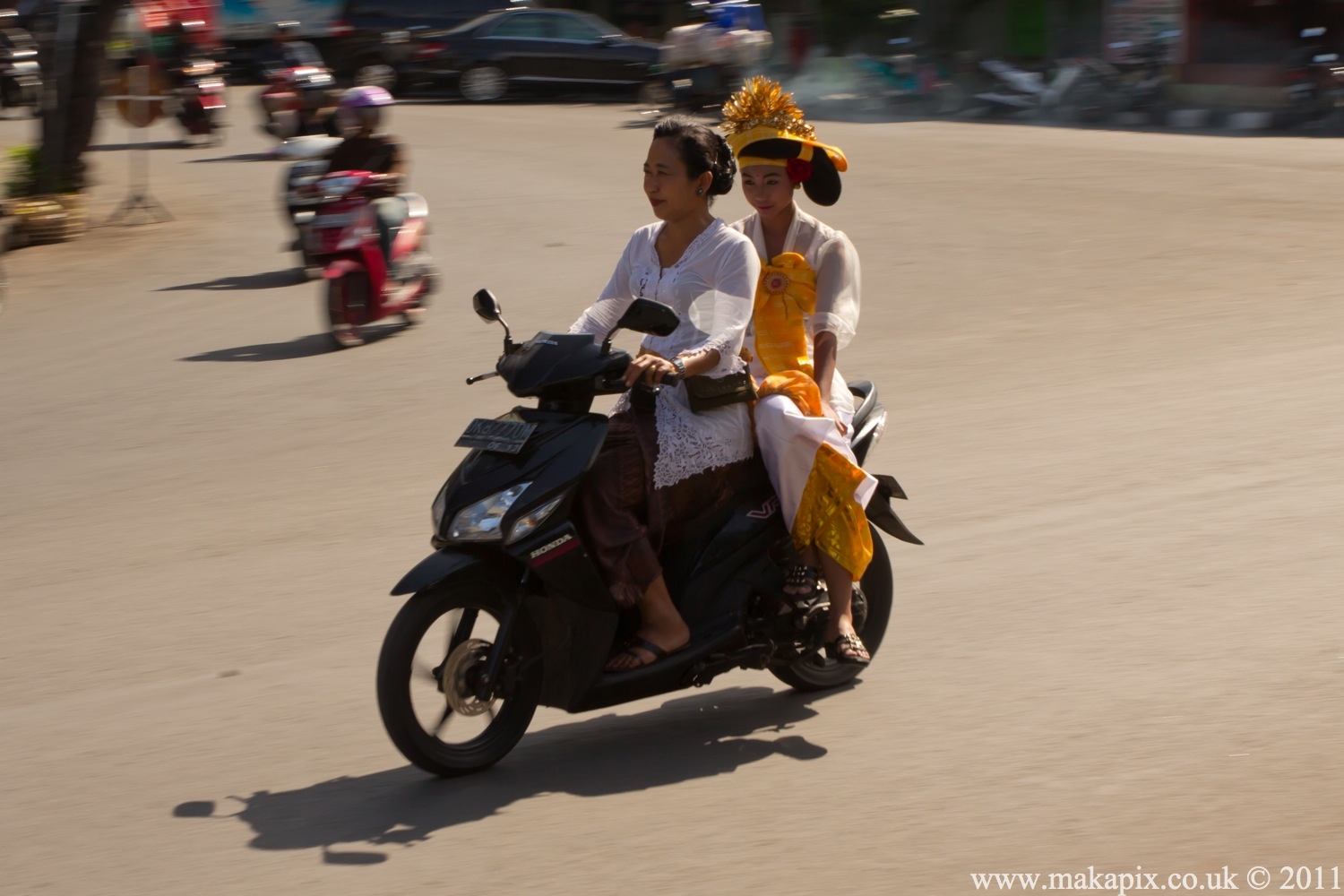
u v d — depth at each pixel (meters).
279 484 12.30
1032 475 11.66
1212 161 32.25
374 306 17.81
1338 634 8.25
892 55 49.53
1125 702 7.48
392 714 6.71
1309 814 6.24
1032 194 27.62
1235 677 7.72
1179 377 14.67
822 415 7.53
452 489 6.91
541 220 25.73
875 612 8.22
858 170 31.44
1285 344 15.91
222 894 5.93
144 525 11.35
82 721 7.85
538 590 7.00
